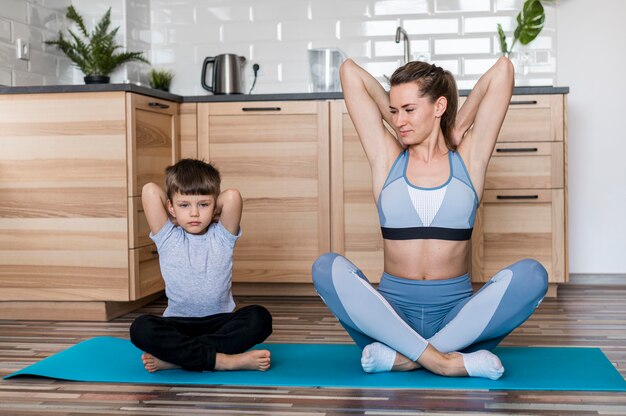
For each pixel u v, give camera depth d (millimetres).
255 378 2113
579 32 4086
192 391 2002
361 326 2123
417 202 2164
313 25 4227
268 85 4266
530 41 4023
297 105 3637
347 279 2088
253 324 2230
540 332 2754
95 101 3109
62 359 2328
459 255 2193
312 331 2834
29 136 3143
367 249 3617
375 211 3604
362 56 4203
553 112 3520
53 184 3137
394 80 2164
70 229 3137
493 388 1979
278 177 3660
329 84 4039
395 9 4172
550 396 1912
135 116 3154
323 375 2135
